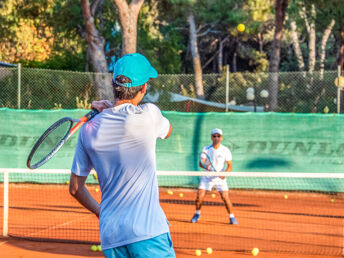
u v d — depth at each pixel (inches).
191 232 324.5
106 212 110.7
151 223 108.8
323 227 350.0
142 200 110.1
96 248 271.4
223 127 520.1
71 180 116.6
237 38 1648.6
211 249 270.8
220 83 683.4
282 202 468.4
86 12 742.5
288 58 1660.9
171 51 1068.5
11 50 982.4
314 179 506.3
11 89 571.5
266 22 1581.0
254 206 442.0
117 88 114.5
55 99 589.0
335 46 1502.2
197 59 1295.5
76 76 593.0
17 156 540.7
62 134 131.5
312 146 507.2
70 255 261.7
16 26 939.3
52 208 410.9
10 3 910.4
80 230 324.5
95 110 120.9
